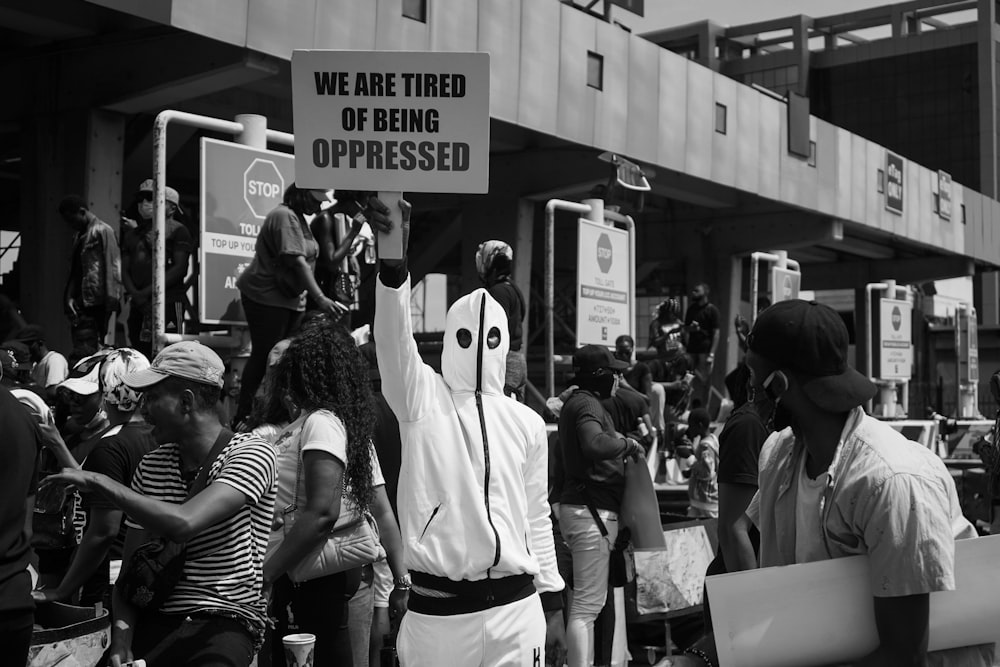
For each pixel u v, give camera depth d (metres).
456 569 3.74
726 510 4.89
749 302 25.02
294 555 4.09
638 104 16.06
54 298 11.84
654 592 7.54
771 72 54.03
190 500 3.50
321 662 4.43
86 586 5.20
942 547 2.47
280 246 7.34
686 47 47.97
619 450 6.23
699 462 9.34
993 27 67.06
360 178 3.81
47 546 5.31
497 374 4.00
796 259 30.31
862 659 2.56
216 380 3.71
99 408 5.87
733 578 2.58
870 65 71.38
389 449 5.79
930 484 2.52
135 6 9.70
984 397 43.16
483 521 3.74
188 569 3.58
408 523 3.84
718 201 21.25
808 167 20.64
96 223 9.30
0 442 3.41
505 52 13.62
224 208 8.17
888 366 23.42
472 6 13.07
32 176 12.01
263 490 3.63
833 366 2.67
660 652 7.71
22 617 3.44
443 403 3.92
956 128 68.56
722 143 18.05
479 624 3.74
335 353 4.38
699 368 18.09
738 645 2.56
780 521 2.80
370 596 4.75
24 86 12.09
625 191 14.20
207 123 8.14
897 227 24.39
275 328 7.49
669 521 9.23
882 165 23.64
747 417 4.89
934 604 2.64
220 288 8.14
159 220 7.78
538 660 3.84
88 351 8.96
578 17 14.85
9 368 6.92
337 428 4.25
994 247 30.25
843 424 2.68
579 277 12.94
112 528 4.34
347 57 3.79
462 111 3.78
